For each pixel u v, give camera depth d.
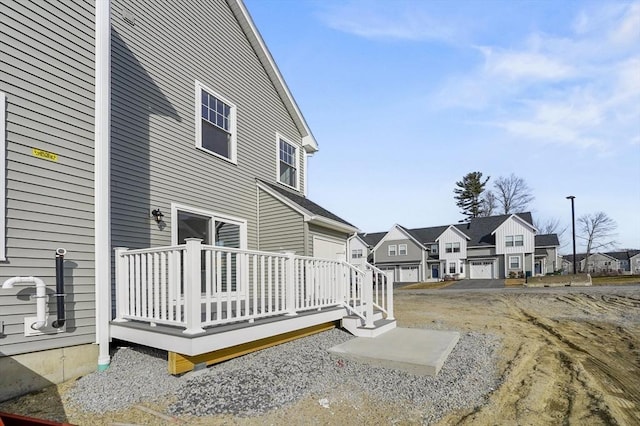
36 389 4.35
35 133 4.57
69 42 5.02
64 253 4.68
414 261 41.62
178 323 4.68
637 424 3.80
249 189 9.73
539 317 11.34
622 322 10.29
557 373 5.52
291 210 9.50
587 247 56.38
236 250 5.23
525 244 36.91
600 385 5.01
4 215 4.22
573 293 17.80
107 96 5.45
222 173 8.78
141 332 4.96
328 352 5.86
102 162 5.29
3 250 4.20
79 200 5.01
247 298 5.39
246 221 9.49
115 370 4.90
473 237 40.97
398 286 32.66
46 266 4.60
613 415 4.00
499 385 4.90
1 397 4.08
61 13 4.94
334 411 3.89
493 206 55.34
